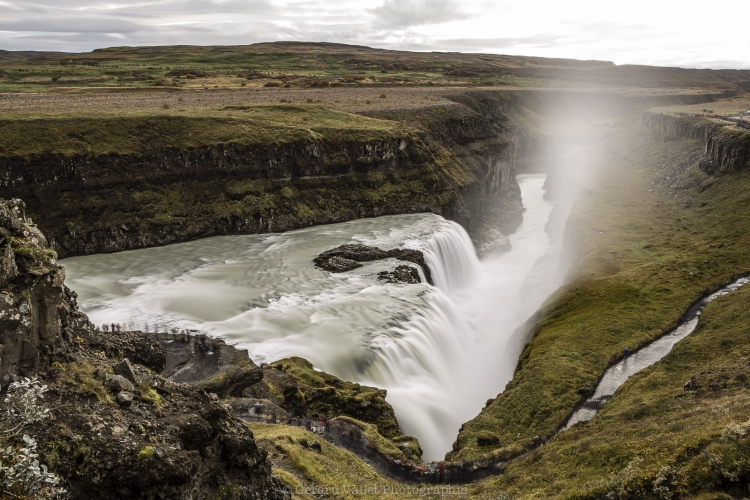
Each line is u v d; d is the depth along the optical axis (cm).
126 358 2281
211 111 10412
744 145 10200
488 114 16612
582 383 4841
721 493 2403
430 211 10394
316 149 9788
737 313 5691
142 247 7888
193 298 6134
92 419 1831
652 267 7419
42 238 2262
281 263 7394
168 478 1756
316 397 4353
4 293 1852
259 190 9106
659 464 2684
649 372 4931
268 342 5244
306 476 2938
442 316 6419
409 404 4897
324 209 9612
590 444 3381
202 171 8762
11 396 1781
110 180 7962
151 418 1945
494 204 12925
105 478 1709
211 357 4575
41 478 1513
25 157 7375
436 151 11644
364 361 5109
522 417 4484
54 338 2033
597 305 6378
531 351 5681
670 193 11262
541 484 3131
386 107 12875
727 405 3312
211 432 2031
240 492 2064
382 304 6191
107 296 6147
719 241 8169
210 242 8262
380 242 8362
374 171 10412
